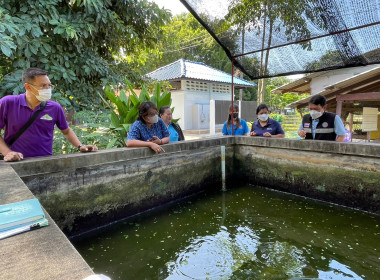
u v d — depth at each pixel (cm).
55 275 75
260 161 387
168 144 320
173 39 670
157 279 185
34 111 233
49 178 227
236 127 462
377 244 225
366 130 767
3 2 347
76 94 443
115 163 272
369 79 680
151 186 307
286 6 304
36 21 357
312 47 353
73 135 271
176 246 230
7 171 182
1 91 346
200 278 186
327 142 311
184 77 1252
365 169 285
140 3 515
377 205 279
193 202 333
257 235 246
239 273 190
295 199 337
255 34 360
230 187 396
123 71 596
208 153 374
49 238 98
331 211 296
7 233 98
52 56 399
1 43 296
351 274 185
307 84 1052
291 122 1590
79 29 390
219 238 242
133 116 389
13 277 73
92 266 201
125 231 258
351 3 274
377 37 301
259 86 1232
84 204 251
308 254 212
